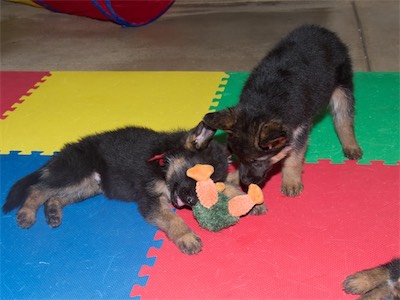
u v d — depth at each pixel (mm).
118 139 1451
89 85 2043
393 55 2238
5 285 1220
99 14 2676
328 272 1203
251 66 2209
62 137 1728
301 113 1384
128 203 1441
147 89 1994
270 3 2947
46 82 2072
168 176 1362
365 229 1308
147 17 2678
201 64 2252
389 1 2844
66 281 1223
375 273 1154
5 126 1792
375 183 1457
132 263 1258
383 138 1645
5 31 2709
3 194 1481
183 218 1393
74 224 1381
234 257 1255
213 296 1165
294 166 1435
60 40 2578
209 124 1290
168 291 1182
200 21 2746
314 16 2729
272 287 1178
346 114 1595
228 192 1377
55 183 1413
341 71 1568
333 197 1416
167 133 1453
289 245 1277
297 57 1456
